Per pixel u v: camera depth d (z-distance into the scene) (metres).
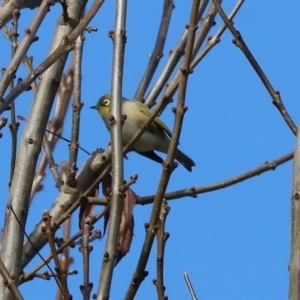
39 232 11.00
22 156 10.02
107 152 11.77
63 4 10.64
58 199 11.71
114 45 9.38
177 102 8.59
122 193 8.42
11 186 9.86
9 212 9.57
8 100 8.00
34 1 10.71
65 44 8.30
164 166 8.41
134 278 8.19
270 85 9.66
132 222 9.95
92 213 10.91
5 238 9.40
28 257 10.88
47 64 8.23
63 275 8.08
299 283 7.28
